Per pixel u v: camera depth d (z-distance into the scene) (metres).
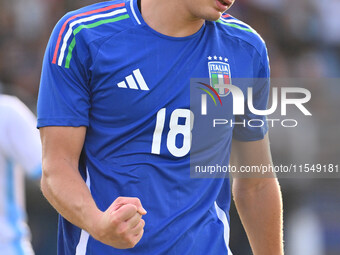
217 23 9.87
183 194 9.41
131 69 9.12
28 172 14.77
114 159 9.29
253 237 11.02
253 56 9.95
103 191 9.30
